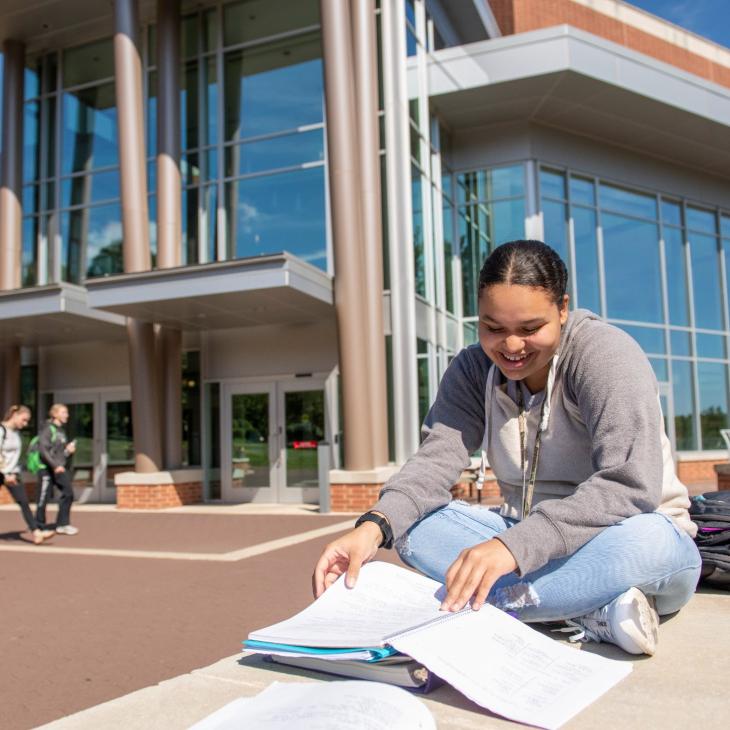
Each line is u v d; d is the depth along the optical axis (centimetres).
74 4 1340
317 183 1234
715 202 1688
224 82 1323
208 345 1311
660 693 126
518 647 132
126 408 1383
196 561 643
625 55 1262
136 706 135
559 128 1443
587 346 165
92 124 1459
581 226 1464
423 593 161
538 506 146
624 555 148
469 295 1414
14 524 1020
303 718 102
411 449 1107
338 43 1045
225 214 1291
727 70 2392
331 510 1036
